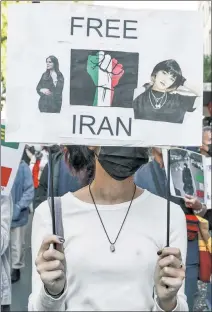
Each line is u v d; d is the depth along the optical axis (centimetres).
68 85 233
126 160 244
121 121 235
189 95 235
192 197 436
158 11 233
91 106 234
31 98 232
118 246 248
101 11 233
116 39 234
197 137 236
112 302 244
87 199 256
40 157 969
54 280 229
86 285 246
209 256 471
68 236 249
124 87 235
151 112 235
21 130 232
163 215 256
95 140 235
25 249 686
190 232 460
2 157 326
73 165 285
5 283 403
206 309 540
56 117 233
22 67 231
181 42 234
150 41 234
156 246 251
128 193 257
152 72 235
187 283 468
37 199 487
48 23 231
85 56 233
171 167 402
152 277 248
